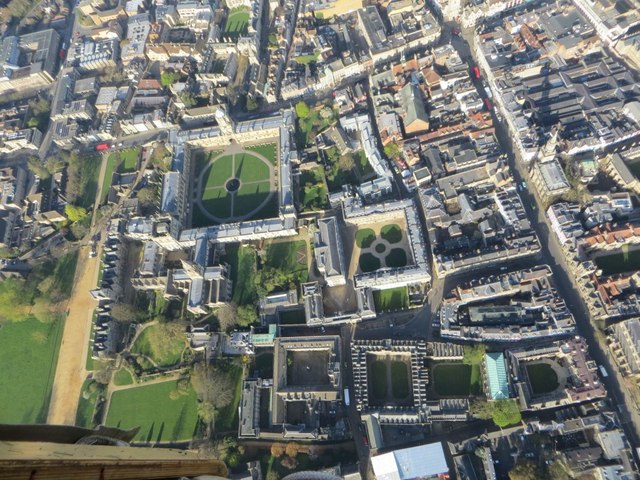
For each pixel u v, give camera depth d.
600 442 195.50
